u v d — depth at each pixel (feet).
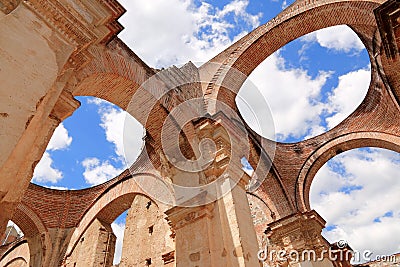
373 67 43.06
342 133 50.42
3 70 10.48
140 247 42.34
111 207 48.44
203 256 19.74
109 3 16.10
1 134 9.52
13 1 12.28
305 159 51.65
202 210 21.71
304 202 46.70
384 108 45.57
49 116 13.50
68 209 50.24
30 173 11.64
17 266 52.42
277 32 36.37
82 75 20.43
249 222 21.97
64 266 45.68
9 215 10.68
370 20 31.71
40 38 12.33
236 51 37.09
